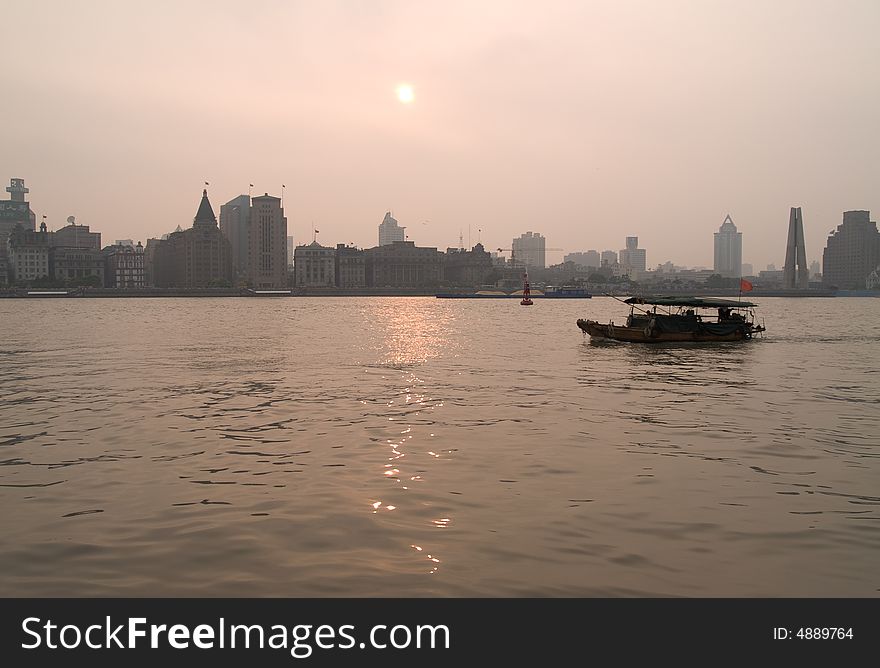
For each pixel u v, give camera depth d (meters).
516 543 13.57
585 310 194.38
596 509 15.61
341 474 18.67
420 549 13.30
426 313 166.38
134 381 39.34
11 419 27.39
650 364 49.09
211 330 93.75
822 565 12.65
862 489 17.27
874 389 36.03
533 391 35.06
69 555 13.13
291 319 130.62
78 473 18.92
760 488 17.33
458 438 23.39
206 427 25.55
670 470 19.08
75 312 168.88
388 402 31.48
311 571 12.41
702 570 12.42
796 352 59.59
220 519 15.01
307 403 31.23
